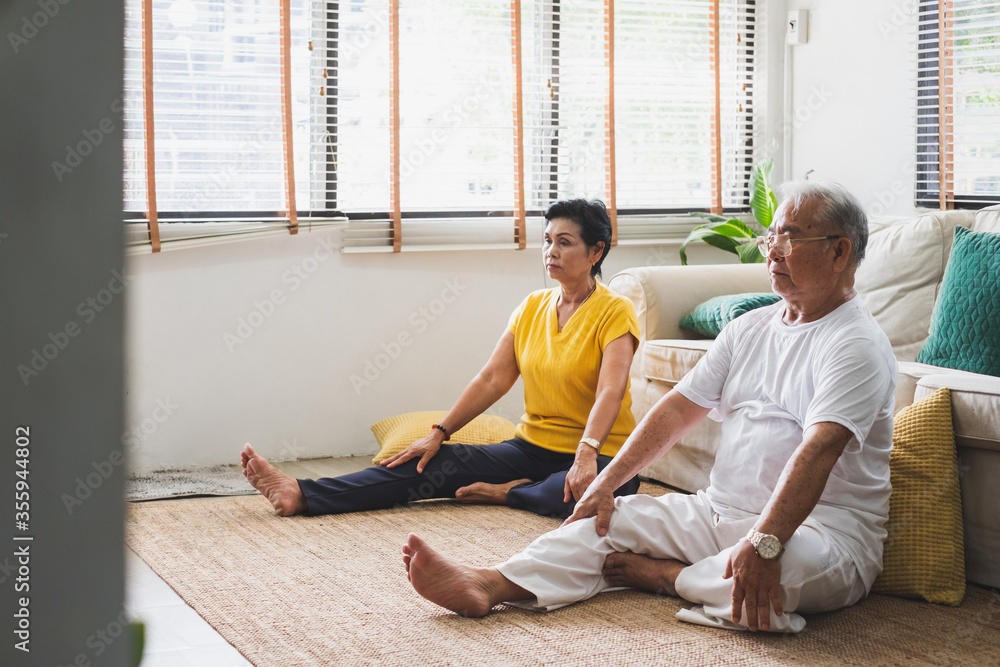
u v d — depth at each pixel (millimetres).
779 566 1739
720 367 2080
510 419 3986
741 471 1985
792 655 1711
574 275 2691
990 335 2533
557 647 1739
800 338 1933
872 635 1817
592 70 4016
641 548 2027
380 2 3604
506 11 3814
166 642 1758
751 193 4160
